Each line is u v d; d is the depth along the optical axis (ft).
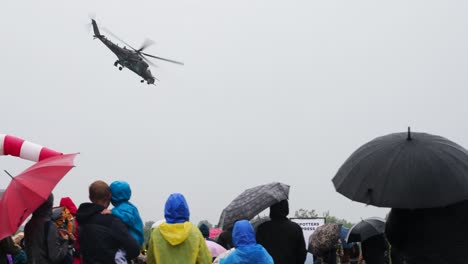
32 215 24.27
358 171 18.53
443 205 17.19
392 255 19.15
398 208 17.66
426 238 17.61
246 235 22.98
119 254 23.27
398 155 18.13
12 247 24.49
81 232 23.56
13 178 23.43
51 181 23.61
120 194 24.77
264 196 28.99
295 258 28.58
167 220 23.52
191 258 23.09
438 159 17.79
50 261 23.86
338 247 39.58
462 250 17.48
